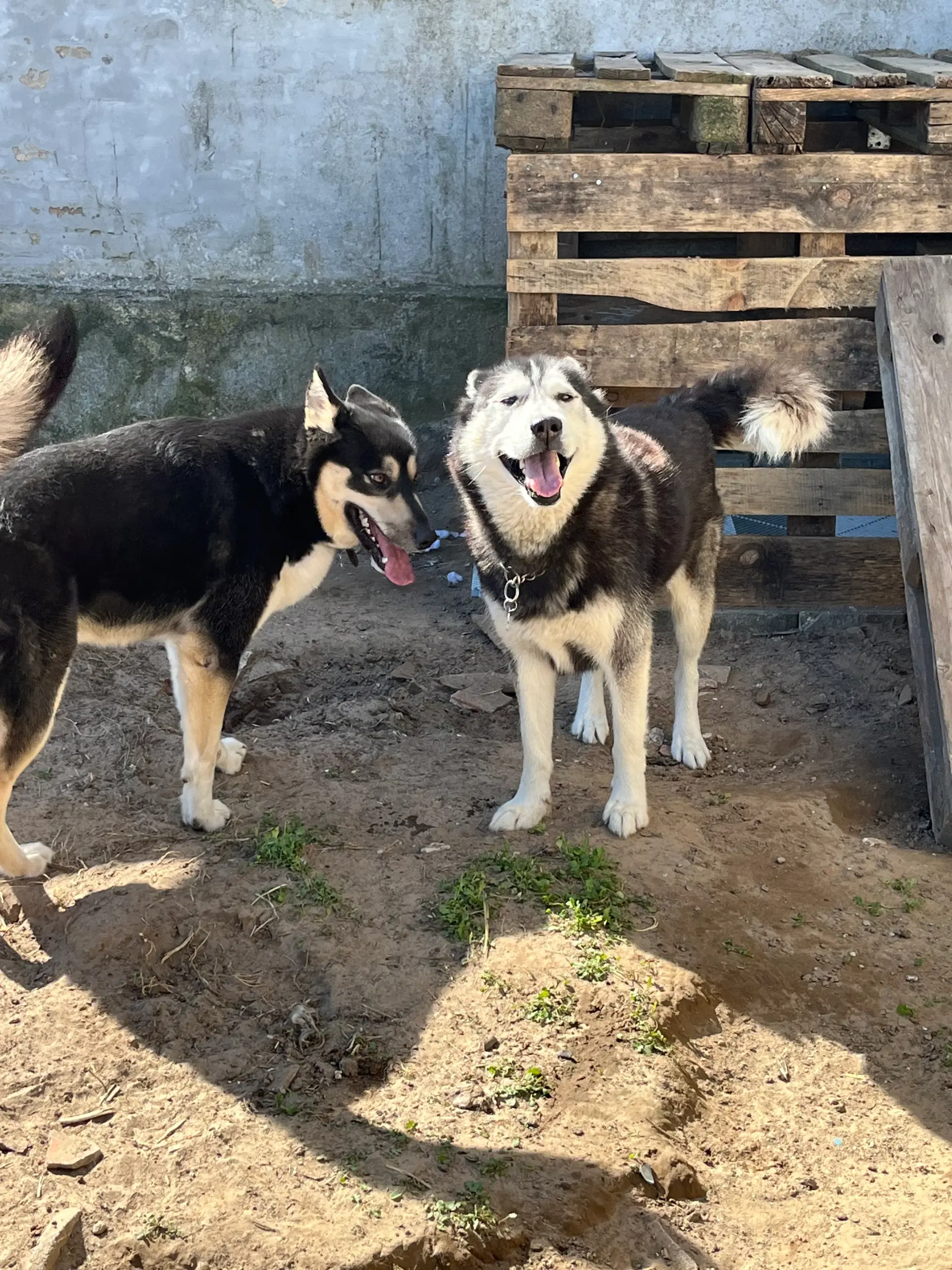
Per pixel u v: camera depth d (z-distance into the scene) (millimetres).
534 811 1836
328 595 2885
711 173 2436
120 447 1707
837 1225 1261
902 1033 1550
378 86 3090
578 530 1720
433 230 3199
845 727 2264
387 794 1925
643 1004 1467
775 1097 1438
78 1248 1109
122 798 1890
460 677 2398
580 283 2488
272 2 3029
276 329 3264
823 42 3016
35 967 1502
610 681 1826
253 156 3143
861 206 2443
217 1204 1166
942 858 1907
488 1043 1396
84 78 3092
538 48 3051
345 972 1496
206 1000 1449
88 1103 1296
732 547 2590
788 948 1670
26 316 3258
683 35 3025
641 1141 1292
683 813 1936
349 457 1809
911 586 2170
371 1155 1238
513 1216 1185
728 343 2514
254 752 2051
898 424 2297
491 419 1712
